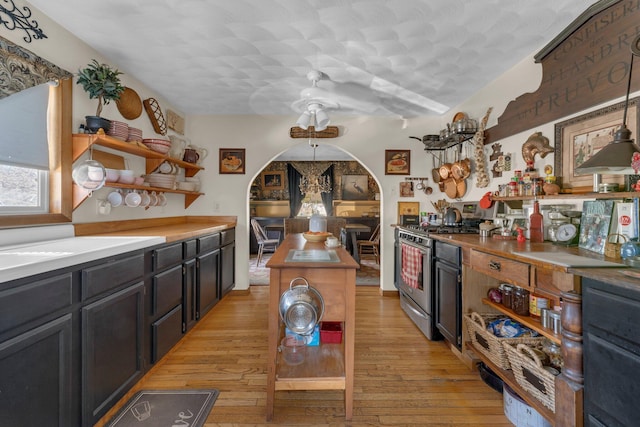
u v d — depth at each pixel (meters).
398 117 3.57
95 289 1.35
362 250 6.42
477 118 2.79
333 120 3.57
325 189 7.40
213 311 3.04
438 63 2.23
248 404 1.63
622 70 1.43
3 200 1.55
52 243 1.60
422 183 3.59
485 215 2.61
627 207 1.32
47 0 1.56
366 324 2.75
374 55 2.12
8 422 0.97
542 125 1.98
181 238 2.17
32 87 1.65
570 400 1.08
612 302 0.93
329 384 1.51
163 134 2.95
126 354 1.59
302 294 1.42
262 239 5.71
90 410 1.31
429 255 2.44
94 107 2.07
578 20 1.63
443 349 2.28
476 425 1.49
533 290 1.35
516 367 1.52
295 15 1.67
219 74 2.45
